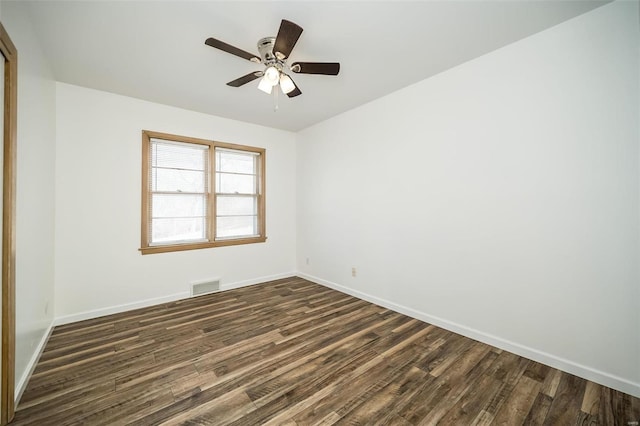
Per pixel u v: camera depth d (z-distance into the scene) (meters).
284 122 4.11
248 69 2.50
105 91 2.97
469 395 1.70
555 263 1.97
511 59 2.15
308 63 1.95
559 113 1.93
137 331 2.56
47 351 2.20
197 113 3.61
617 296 1.73
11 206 1.48
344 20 1.85
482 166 2.34
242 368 1.98
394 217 3.09
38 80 2.06
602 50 1.76
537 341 2.06
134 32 1.97
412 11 1.76
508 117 2.18
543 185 2.02
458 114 2.49
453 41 2.11
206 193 3.76
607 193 1.76
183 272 3.51
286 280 4.41
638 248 1.66
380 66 2.47
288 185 4.61
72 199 2.79
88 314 2.85
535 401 1.64
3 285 1.44
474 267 2.42
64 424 1.46
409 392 1.72
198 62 2.38
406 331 2.58
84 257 2.85
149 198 3.32
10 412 1.46
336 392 1.72
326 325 2.71
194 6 1.71
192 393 1.70
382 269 3.24
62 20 1.83
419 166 2.82
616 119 1.72
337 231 3.87
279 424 1.46
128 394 1.69
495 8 1.75
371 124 3.32
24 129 1.78
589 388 1.75
